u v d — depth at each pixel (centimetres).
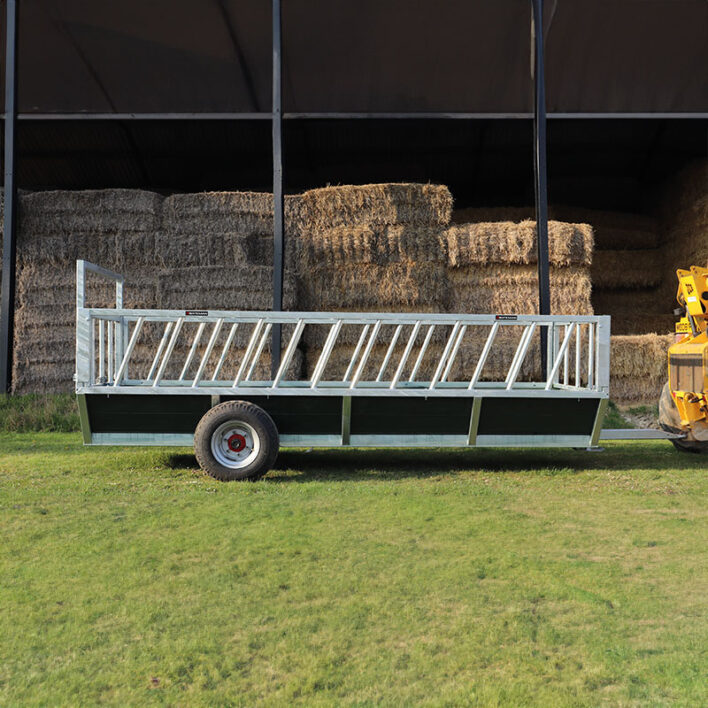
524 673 227
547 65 1277
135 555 343
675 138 1410
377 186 1041
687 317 642
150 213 1068
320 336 1034
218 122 1398
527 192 1598
